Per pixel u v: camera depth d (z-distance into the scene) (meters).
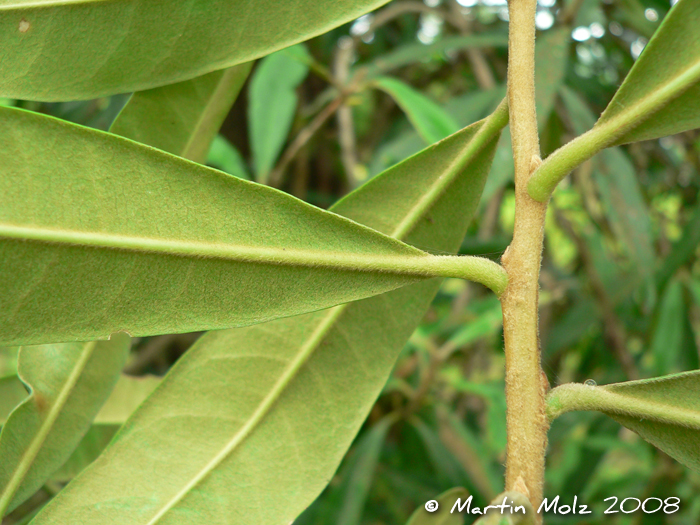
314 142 0.45
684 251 0.32
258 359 0.13
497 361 0.61
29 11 0.12
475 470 0.36
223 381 0.13
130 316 0.11
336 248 0.11
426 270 0.11
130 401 0.18
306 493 0.12
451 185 0.13
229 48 0.12
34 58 0.12
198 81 0.14
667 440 0.11
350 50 0.38
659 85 0.11
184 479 0.12
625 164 0.31
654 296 0.31
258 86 0.31
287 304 0.11
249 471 0.12
